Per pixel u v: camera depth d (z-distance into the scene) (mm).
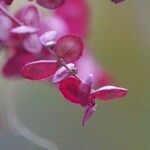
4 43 255
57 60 243
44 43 245
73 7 284
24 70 241
